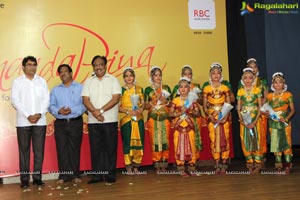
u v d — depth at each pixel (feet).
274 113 16.65
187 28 19.39
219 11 19.85
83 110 16.17
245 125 16.83
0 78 16.97
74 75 17.92
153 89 17.70
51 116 17.63
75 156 16.19
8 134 17.06
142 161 18.61
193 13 19.48
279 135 16.79
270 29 21.45
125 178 16.72
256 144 16.79
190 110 16.90
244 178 15.97
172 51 19.17
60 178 16.37
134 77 17.43
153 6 18.98
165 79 19.06
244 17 20.97
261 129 17.12
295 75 21.66
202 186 14.69
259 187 14.23
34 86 15.89
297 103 21.65
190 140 16.94
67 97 16.20
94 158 15.92
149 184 15.35
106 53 18.31
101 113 15.48
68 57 17.87
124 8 18.60
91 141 15.89
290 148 16.88
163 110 17.54
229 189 14.05
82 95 15.92
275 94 16.99
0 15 17.03
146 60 18.84
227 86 17.34
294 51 21.67
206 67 19.57
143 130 17.54
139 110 17.19
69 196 13.82
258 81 18.26
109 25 18.38
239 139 20.45
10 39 17.13
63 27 17.81
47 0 17.62
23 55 17.29
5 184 16.81
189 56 19.38
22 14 17.30
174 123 17.04
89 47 18.12
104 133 15.76
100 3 18.28
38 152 15.90
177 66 19.21
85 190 14.67
